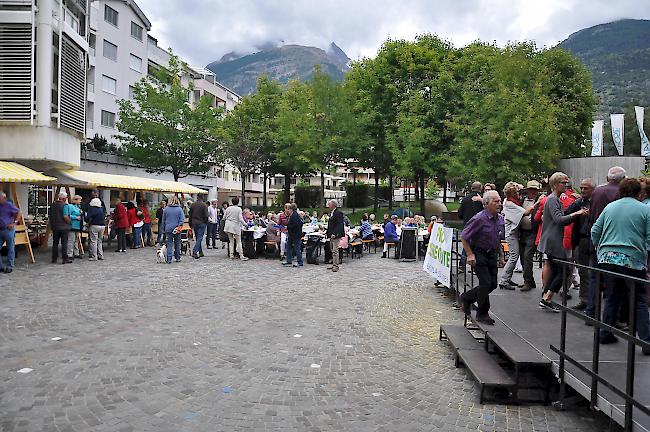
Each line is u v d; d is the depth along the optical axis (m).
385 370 5.96
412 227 17.69
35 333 7.12
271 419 4.54
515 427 4.50
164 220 15.38
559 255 7.02
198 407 4.76
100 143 36.28
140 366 5.86
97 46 41.34
